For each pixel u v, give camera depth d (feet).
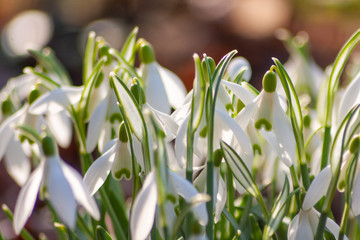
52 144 1.30
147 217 1.27
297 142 1.41
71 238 1.46
